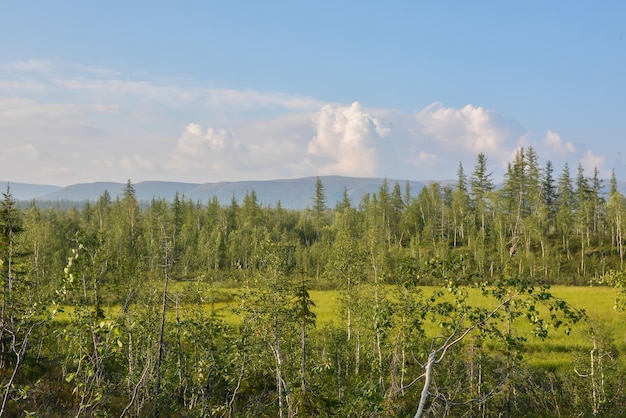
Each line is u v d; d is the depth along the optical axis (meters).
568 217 106.81
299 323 21.88
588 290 71.31
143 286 25.31
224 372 16.38
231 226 126.00
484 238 107.88
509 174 116.25
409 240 122.31
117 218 108.19
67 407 17.69
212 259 95.69
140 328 18.69
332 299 58.28
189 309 21.62
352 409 12.66
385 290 28.03
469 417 17.78
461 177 126.38
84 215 128.50
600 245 103.19
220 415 16.69
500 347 22.52
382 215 123.31
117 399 18.14
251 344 18.38
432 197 132.12
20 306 16.17
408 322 14.43
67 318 27.25
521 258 86.69
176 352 17.12
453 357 18.92
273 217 141.75
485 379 19.88
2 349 17.56
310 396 16.19
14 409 15.89
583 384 25.52
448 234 114.44
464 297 10.92
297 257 96.00
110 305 22.73
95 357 9.55
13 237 18.22
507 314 10.39
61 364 21.44
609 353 26.45
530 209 117.00
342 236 35.62
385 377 21.09
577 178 127.44
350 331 31.78
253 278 23.77
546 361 31.02
